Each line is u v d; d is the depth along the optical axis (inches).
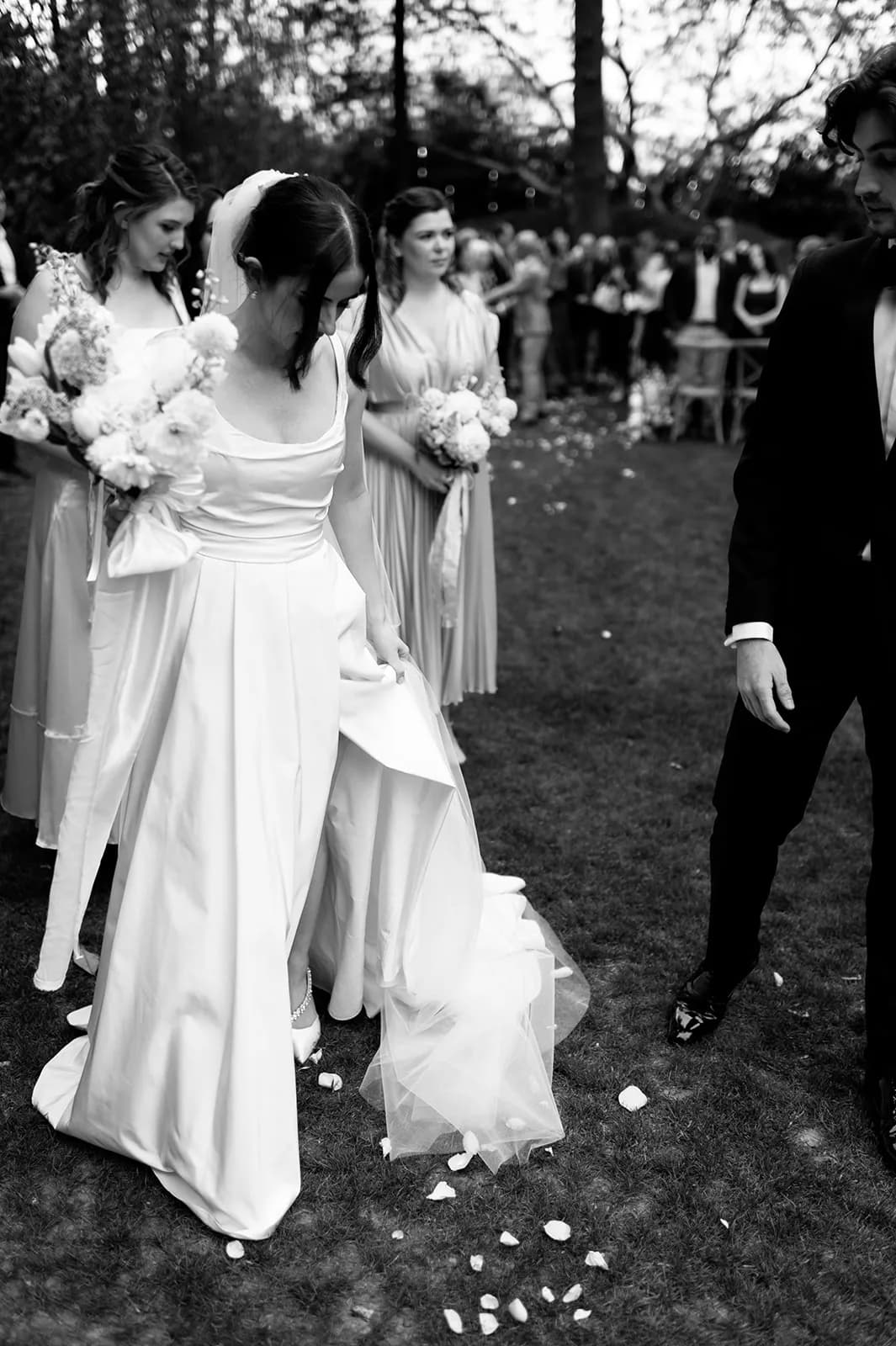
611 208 783.7
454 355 162.4
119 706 96.5
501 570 289.9
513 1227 94.3
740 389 464.4
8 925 133.1
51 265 107.9
